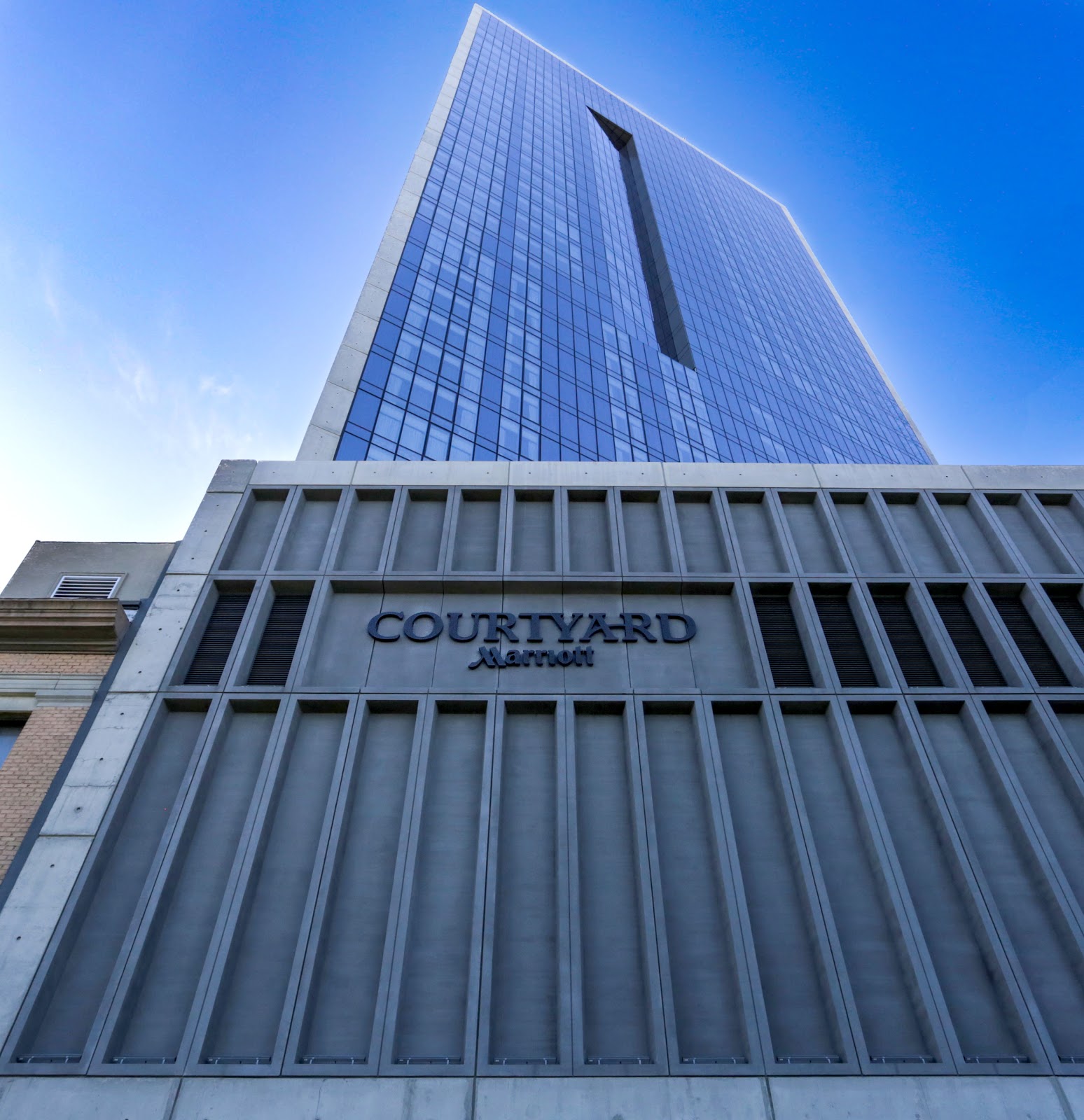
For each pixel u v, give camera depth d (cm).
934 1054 1138
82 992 1167
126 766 1389
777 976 1212
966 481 1966
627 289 8738
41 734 1464
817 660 1591
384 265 5766
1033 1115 1078
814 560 1794
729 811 1365
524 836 1347
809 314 12331
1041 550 1842
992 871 1335
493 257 6919
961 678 1570
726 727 1503
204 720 1471
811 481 1944
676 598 1711
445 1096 1073
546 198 8788
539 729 1492
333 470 1914
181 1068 1087
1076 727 1527
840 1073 1110
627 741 1459
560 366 6372
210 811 1361
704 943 1242
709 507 1898
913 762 1457
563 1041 1124
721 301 10231
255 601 1647
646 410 6925
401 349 5069
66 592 1752
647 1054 1138
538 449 5303
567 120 11325
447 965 1204
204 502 1848
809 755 1467
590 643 1617
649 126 13925
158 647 1573
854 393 10962
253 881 1266
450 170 7619
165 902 1243
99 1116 1043
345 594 1694
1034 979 1223
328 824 1319
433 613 1655
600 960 1218
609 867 1319
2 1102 1050
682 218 11594
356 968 1198
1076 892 1309
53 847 1282
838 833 1367
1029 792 1438
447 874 1294
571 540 1809
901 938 1238
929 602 1698
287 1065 1092
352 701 1487
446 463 1944
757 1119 1066
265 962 1200
